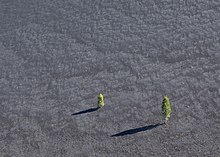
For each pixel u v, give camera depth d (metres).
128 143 40.84
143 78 51.53
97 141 41.84
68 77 54.12
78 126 44.56
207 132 40.91
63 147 41.78
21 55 61.78
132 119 44.41
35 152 41.69
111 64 55.69
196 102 45.72
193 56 54.53
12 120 47.34
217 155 37.81
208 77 49.75
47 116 47.09
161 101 46.69
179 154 38.56
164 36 60.62
